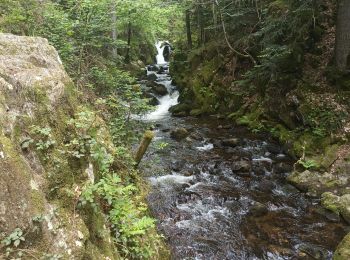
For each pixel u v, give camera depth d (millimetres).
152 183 8445
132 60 23609
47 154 3322
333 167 8555
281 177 9055
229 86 15695
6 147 2844
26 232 2684
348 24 10242
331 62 11211
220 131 13195
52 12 8758
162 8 12055
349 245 5410
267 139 11914
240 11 15109
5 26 7938
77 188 3395
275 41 12469
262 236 6480
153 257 4594
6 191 2668
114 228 3959
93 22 8844
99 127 5238
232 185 8609
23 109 3402
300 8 10602
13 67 3762
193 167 9633
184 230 6637
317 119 10164
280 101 12234
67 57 8234
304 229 6684
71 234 3014
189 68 19453
